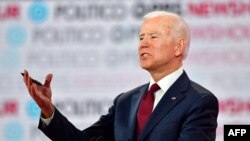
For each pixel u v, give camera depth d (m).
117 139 5.41
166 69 5.47
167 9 10.39
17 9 10.59
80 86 10.45
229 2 10.30
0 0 10.61
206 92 5.29
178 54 5.48
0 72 10.51
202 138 4.96
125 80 10.39
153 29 5.45
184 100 5.22
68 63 10.47
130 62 10.40
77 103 10.44
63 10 10.54
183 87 5.34
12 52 10.53
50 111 5.21
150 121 5.14
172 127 5.07
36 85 5.08
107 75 10.41
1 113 10.52
